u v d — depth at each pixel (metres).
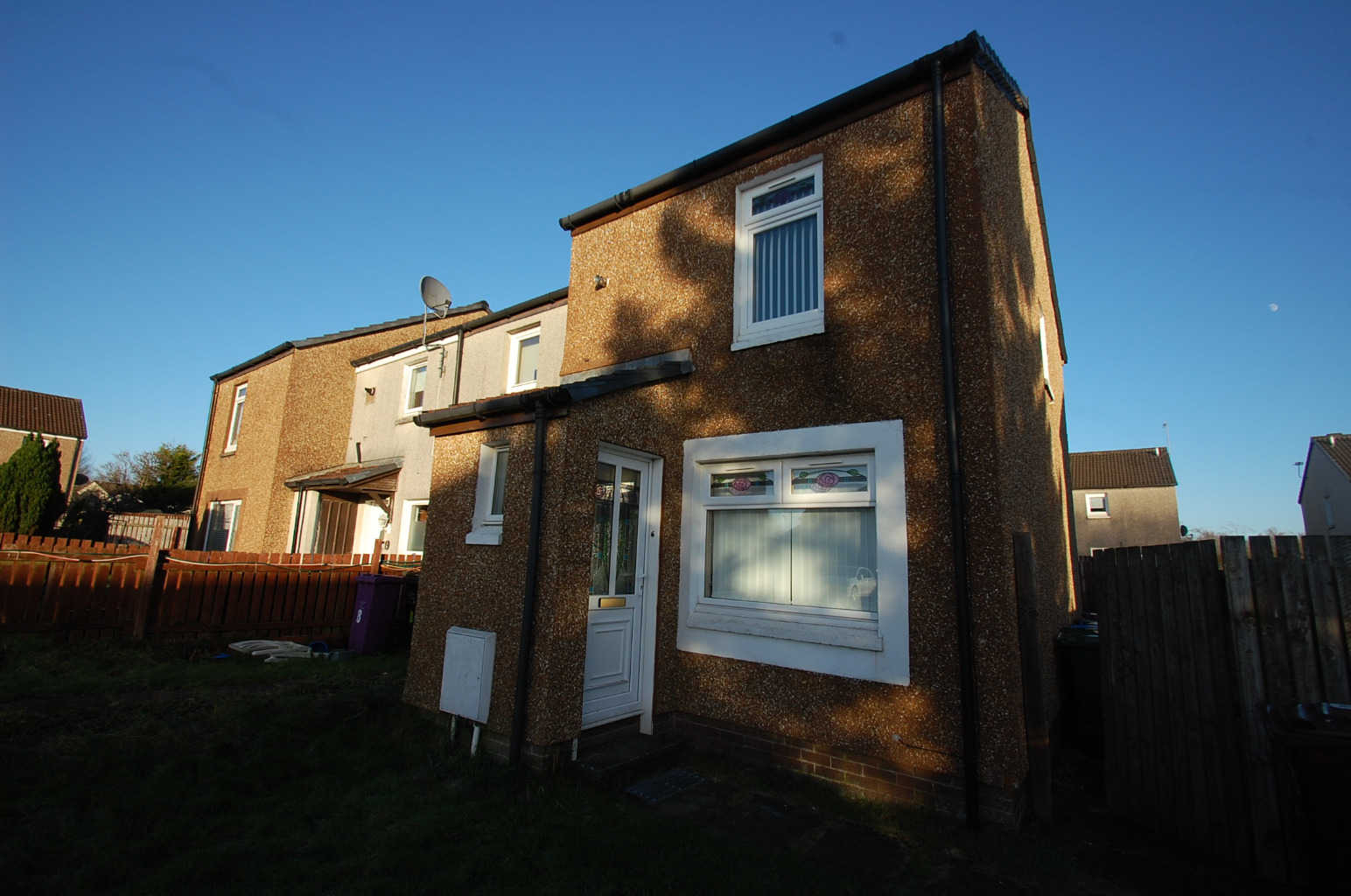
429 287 13.22
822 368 5.58
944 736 4.52
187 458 36.50
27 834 3.46
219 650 8.47
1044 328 8.27
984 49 5.28
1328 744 3.22
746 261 6.47
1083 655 6.41
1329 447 27.77
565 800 4.43
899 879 3.66
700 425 6.26
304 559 9.84
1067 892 3.59
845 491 5.41
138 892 3.12
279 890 3.20
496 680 5.20
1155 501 35.09
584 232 7.91
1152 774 4.46
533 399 5.25
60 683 6.15
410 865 3.48
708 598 6.01
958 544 4.55
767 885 3.48
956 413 4.73
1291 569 3.80
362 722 5.61
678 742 5.54
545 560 5.05
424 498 12.62
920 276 5.21
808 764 5.04
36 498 18.08
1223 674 4.04
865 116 5.77
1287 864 3.67
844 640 5.01
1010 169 6.24
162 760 4.52
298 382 15.99
